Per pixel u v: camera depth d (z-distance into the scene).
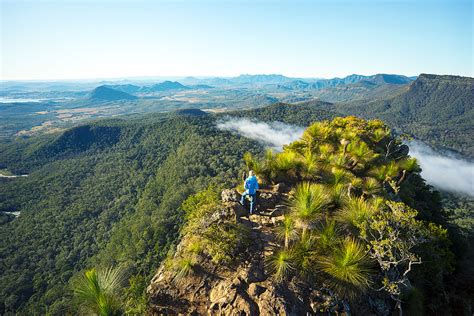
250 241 5.88
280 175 8.90
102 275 4.70
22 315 55.97
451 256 8.73
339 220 6.03
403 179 9.31
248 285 4.88
